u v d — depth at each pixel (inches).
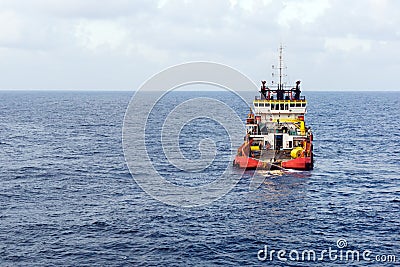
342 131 7549.2
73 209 3006.9
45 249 2381.9
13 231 2603.3
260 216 2901.1
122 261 2268.7
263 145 4261.8
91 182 3715.6
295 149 4131.4
